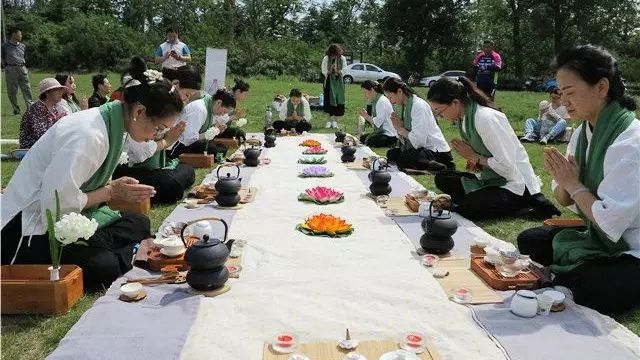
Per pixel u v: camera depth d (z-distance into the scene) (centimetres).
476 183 539
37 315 322
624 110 328
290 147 902
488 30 4462
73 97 852
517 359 268
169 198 559
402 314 314
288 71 3731
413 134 740
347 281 355
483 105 516
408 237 443
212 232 439
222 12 4572
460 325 302
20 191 355
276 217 496
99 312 307
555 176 341
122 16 5109
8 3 4388
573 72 326
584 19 3881
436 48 4456
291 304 323
